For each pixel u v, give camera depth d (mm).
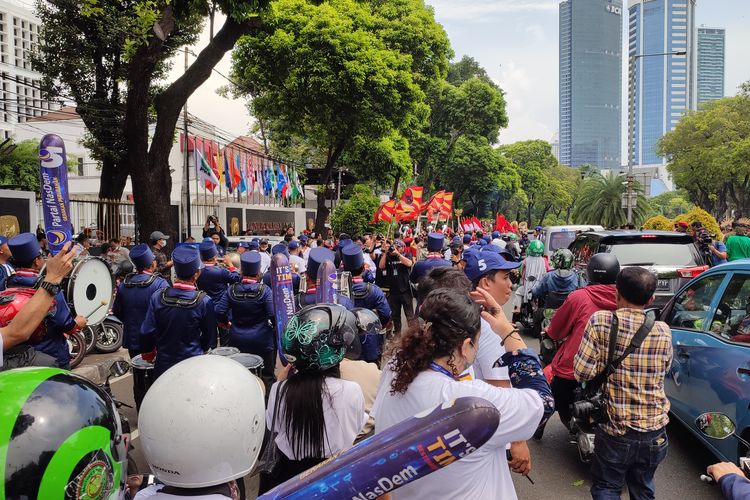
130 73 11898
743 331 4523
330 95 22094
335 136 24688
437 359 2057
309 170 38094
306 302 5957
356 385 2855
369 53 22281
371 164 31766
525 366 2215
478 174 52562
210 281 8062
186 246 5258
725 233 17938
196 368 1600
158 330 5125
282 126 32375
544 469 5223
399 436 1116
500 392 1973
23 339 3035
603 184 53156
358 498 1109
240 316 5652
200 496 1564
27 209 15258
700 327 5117
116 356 9570
